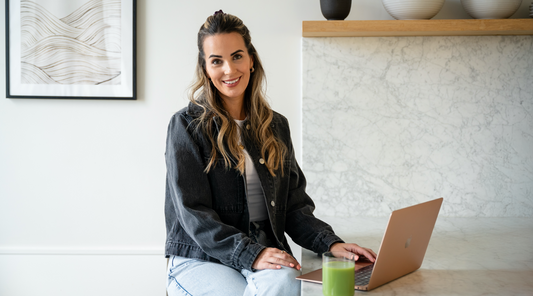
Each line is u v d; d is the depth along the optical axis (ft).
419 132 6.84
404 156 6.87
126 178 7.59
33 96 7.39
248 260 3.96
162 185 7.59
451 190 6.89
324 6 6.44
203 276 4.16
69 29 7.35
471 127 6.80
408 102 6.81
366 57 6.77
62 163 7.59
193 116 4.64
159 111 7.48
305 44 6.81
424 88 6.78
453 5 6.86
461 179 6.87
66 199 7.63
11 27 7.36
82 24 7.34
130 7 7.29
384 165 6.89
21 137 7.56
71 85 7.41
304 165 6.94
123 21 7.31
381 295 3.31
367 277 3.63
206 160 4.52
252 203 4.78
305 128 6.89
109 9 7.30
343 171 6.92
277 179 4.85
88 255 7.65
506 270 3.98
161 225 7.65
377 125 6.85
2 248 7.64
